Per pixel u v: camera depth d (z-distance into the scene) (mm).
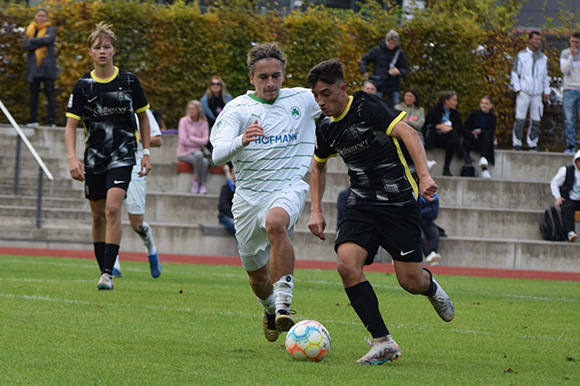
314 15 56094
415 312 23141
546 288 34219
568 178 45906
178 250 44938
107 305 21141
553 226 46031
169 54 54562
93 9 53719
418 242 15328
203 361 14180
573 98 52688
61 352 14383
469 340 18312
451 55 57094
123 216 45531
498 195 49750
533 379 13836
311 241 45031
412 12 59625
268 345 16359
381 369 14109
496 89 57375
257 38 55625
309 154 17391
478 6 65438
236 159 16891
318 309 22812
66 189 48500
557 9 70875
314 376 13156
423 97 57219
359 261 14969
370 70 56750
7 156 50312
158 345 15648
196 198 46938
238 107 16922
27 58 51969
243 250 17016
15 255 39438
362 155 15094
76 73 53750
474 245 45000
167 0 60156
